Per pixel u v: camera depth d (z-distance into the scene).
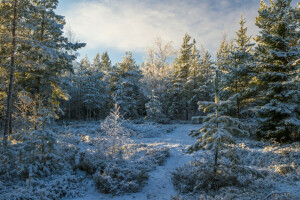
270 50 12.91
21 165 6.51
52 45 15.48
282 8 13.73
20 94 12.90
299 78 12.09
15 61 12.18
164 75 36.94
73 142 12.65
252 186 5.99
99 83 43.47
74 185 6.83
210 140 6.11
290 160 8.40
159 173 8.84
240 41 19.86
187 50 41.03
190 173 7.41
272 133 12.92
